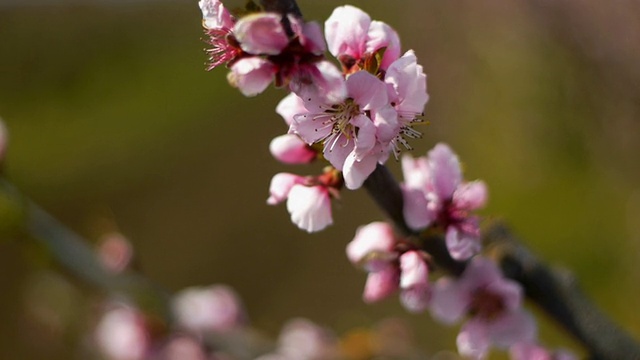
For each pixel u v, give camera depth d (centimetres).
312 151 70
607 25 168
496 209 198
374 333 101
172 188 267
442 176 71
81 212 263
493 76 206
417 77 65
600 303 168
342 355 96
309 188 69
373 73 66
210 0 65
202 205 260
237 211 255
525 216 192
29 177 274
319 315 212
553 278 74
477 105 214
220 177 270
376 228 72
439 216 70
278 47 64
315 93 65
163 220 258
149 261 243
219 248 243
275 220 248
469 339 74
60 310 102
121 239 92
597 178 183
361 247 72
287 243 239
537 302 74
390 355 94
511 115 201
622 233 174
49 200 267
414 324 188
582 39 174
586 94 179
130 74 320
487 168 210
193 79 315
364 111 65
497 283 73
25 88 318
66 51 327
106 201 264
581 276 174
